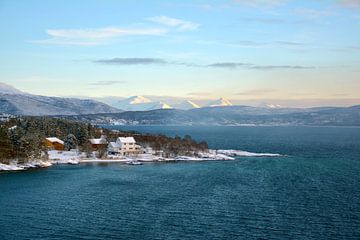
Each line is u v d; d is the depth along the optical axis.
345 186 164.75
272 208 126.12
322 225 107.94
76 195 143.88
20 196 140.88
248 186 164.50
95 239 96.56
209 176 192.00
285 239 96.88
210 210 123.44
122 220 111.88
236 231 102.75
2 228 103.75
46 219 112.12
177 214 118.62
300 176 193.50
